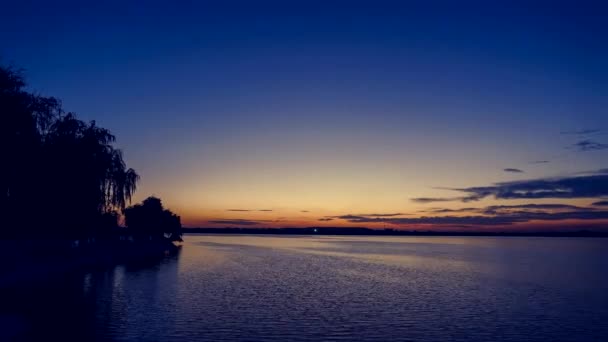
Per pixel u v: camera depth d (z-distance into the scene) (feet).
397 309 139.54
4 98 159.84
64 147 211.82
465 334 109.91
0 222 184.85
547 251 606.96
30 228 205.57
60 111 190.60
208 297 153.69
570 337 108.37
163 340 98.12
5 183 171.12
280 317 124.06
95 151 234.17
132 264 267.18
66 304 130.93
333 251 532.73
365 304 147.74
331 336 105.70
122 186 260.83
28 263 201.05
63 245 241.96
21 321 109.91
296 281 209.56
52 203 206.28
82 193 223.10
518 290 186.91
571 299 163.53
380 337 105.70
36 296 141.79
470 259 400.26
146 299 144.56
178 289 169.37
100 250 307.58
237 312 129.08
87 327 106.42
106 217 263.49
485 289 189.16
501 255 478.18
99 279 188.24
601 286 201.98
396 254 477.36
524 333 111.65
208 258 350.84
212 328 109.91
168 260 315.37
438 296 167.63
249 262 323.98
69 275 195.72
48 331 101.91
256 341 100.07
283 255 423.64
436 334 109.50
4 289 152.87
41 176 191.72
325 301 152.46
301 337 104.27
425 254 483.10
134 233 460.14
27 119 168.76
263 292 170.30
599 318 128.67
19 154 168.76
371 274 249.96
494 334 110.22
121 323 111.14
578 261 379.96
